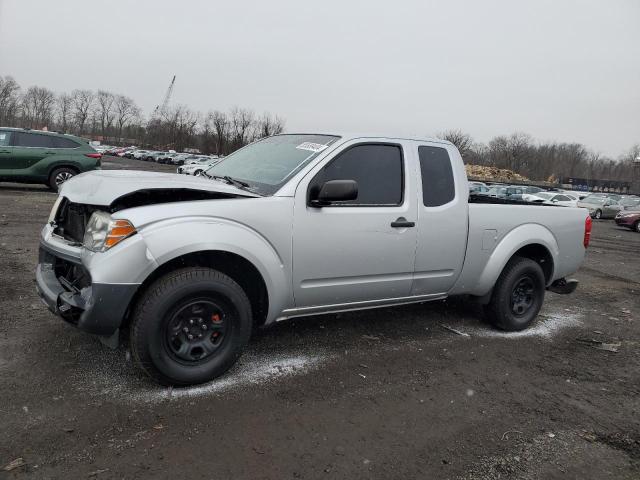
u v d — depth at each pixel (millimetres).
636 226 22578
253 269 3566
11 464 2508
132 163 59406
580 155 107375
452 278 4617
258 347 4223
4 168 13062
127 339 3861
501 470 2818
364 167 4043
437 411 3420
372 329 4898
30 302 4801
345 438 3000
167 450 2730
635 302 7199
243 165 4363
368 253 3994
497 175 75875
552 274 5422
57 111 120312
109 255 3051
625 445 3195
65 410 3018
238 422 3064
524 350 4727
